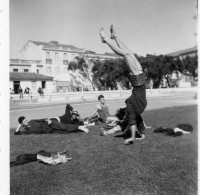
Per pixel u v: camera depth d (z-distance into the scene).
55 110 19.48
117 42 6.16
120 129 7.77
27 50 58.91
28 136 8.04
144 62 43.34
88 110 18.06
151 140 6.42
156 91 35.25
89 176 4.32
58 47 59.69
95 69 52.09
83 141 6.80
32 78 47.25
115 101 27.64
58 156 5.21
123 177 4.21
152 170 4.43
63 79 59.78
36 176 4.48
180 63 43.03
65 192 3.84
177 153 5.23
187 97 27.17
